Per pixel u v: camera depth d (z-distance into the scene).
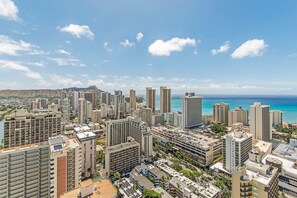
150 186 88.88
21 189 55.78
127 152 115.25
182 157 134.38
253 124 155.00
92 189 56.81
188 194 75.69
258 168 64.50
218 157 130.50
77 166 82.31
